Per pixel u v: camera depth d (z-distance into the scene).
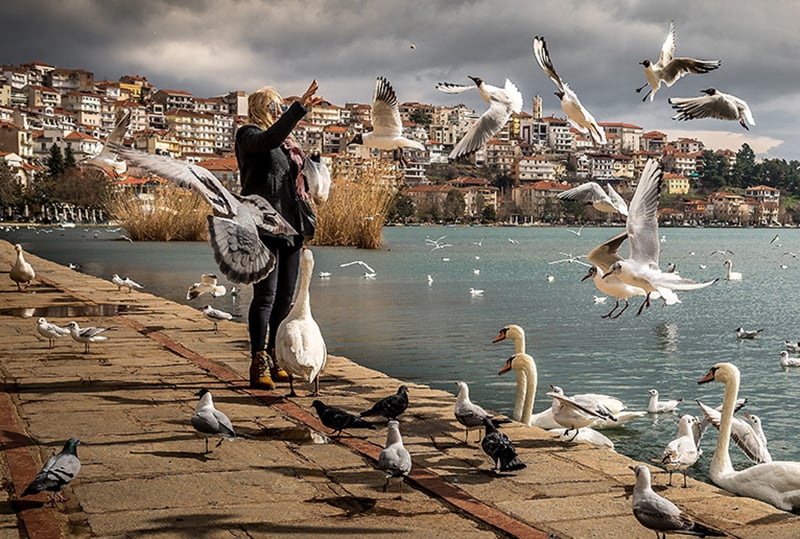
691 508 5.91
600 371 16.56
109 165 7.65
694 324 24.78
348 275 43.56
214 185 5.62
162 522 5.36
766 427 12.46
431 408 8.92
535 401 13.35
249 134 9.42
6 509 5.50
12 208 134.88
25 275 21.81
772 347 20.41
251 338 9.70
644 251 8.00
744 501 6.09
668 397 14.28
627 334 22.25
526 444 7.57
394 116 10.69
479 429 7.88
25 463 6.43
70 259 52.53
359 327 22.33
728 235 159.50
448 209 195.75
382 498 5.94
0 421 7.75
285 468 6.59
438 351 18.14
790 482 7.95
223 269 5.52
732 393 8.64
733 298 35.00
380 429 7.96
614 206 9.78
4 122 161.62
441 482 6.30
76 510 5.56
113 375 10.24
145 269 43.94
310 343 9.01
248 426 7.90
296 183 9.98
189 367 10.88
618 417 11.80
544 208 198.50
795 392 14.96
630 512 5.70
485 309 27.81
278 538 5.12
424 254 68.44
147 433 7.52
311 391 9.58
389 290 34.97
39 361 11.20
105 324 15.18
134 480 6.20
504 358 17.31
